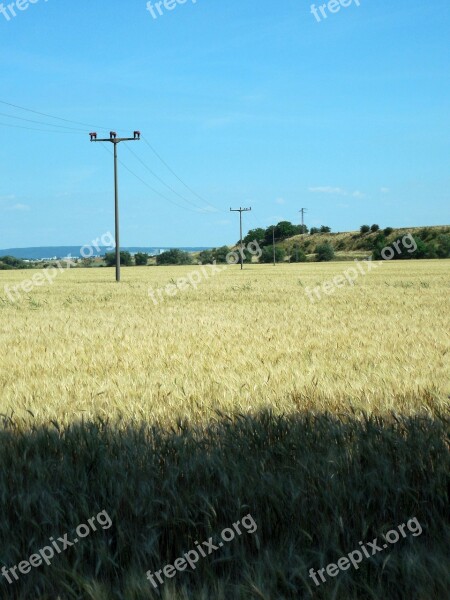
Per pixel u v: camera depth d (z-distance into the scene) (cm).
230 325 1806
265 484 461
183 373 961
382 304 2603
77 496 453
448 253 11956
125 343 1412
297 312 2270
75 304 2869
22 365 1098
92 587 359
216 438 550
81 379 927
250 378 884
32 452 538
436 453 499
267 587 362
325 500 443
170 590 356
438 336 1473
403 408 648
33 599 375
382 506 455
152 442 547
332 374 899
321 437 546
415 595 351
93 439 534
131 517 443
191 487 466
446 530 426
